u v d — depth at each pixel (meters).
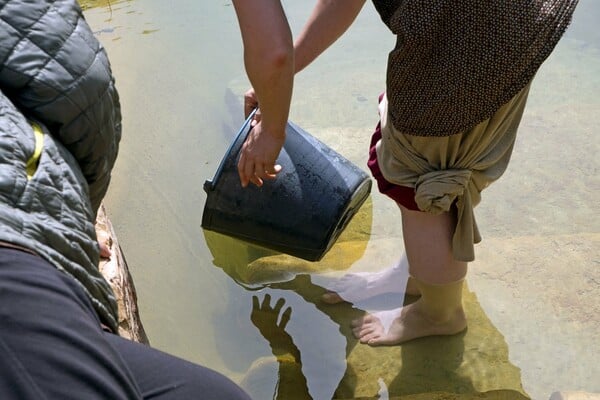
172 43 3.82
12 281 1.08
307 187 2.41
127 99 3.44
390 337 2.37
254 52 1.82
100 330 1.17
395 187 2.21
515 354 2.30
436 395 2.11
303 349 2.37
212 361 2.33
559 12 1.90
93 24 3.96
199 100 3.44
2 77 1.31
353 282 2.58
